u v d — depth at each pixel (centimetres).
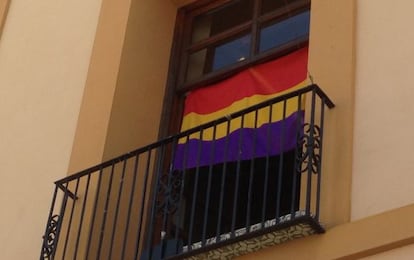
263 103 734
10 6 1042
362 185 682
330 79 738
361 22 754
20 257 845
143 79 897
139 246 820
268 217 789
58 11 991
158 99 900
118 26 916
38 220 854
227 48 902
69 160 864
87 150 855
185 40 935
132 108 878
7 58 996
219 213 717
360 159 693
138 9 923
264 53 862
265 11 894
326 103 719
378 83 718
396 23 736
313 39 768
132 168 846
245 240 687
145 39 916
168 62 924
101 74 896
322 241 671
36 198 869
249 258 697
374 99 712
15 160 909
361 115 711
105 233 809
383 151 688
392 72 716
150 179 852
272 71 851
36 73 958
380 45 734
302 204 709
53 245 794
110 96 873
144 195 765
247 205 727
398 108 699
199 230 820
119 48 898
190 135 797
